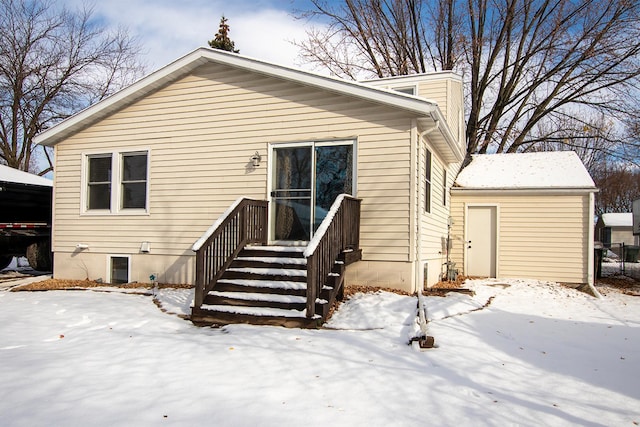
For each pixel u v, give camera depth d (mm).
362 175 8344
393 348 5168
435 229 10516
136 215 10031
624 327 6773
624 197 40500
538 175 13242
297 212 8812
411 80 12812
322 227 6523
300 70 8508
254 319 6324
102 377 4039
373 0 23375
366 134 8359
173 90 9836
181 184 9695
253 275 7152
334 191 8555
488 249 12805
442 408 3516
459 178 13844
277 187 8992
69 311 7027
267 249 7703
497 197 12711
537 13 22203
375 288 8000
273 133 9023
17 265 16281
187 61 9367
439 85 12578
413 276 8062
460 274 12969
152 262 9844
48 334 5734
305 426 3139
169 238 9742
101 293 8875
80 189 10570
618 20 20484
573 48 21453
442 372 4367
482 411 3482
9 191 12195
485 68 23484
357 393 3785
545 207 12297
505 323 6750
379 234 8188
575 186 11906
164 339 5473
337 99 8586
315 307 6195
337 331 5953
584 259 11875
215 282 7027
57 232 10758
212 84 9523
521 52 22969
